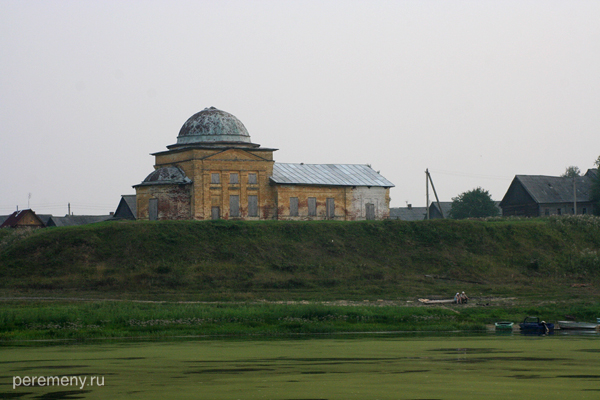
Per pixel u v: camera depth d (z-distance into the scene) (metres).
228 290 146.12
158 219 181.88
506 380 63.09
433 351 85.25
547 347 90.19
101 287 144.00
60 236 161.62
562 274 177.25
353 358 78.50
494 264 180.50
